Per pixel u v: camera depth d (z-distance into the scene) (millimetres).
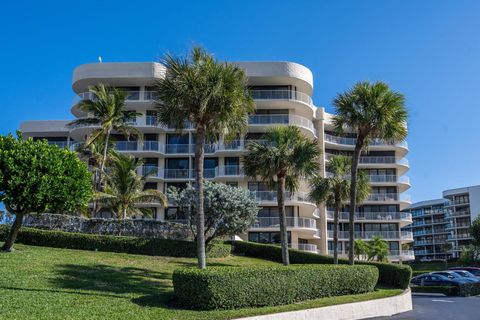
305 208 49719
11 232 21750
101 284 17328
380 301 19625
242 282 15625
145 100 48000
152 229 29969
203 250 17734
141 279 19203
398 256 57656
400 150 61625
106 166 38844
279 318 14922
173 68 18234
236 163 49250
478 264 64125
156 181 48812
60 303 13922
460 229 106438
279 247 33125
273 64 49094
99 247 26219
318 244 53750
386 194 59406
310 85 51062
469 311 20797
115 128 40062
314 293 18609
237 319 13836
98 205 37750
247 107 19391
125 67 47812
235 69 18859
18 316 12055
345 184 30234
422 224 121875
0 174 19969
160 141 49719
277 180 25078
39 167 20734
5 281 15875
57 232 26078
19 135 21734
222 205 28469
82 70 48156
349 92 24500
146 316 13336
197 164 18562
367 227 59062
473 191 104188
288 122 48188
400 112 23734
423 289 32094
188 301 15055
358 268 21125
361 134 24531
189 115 18812
